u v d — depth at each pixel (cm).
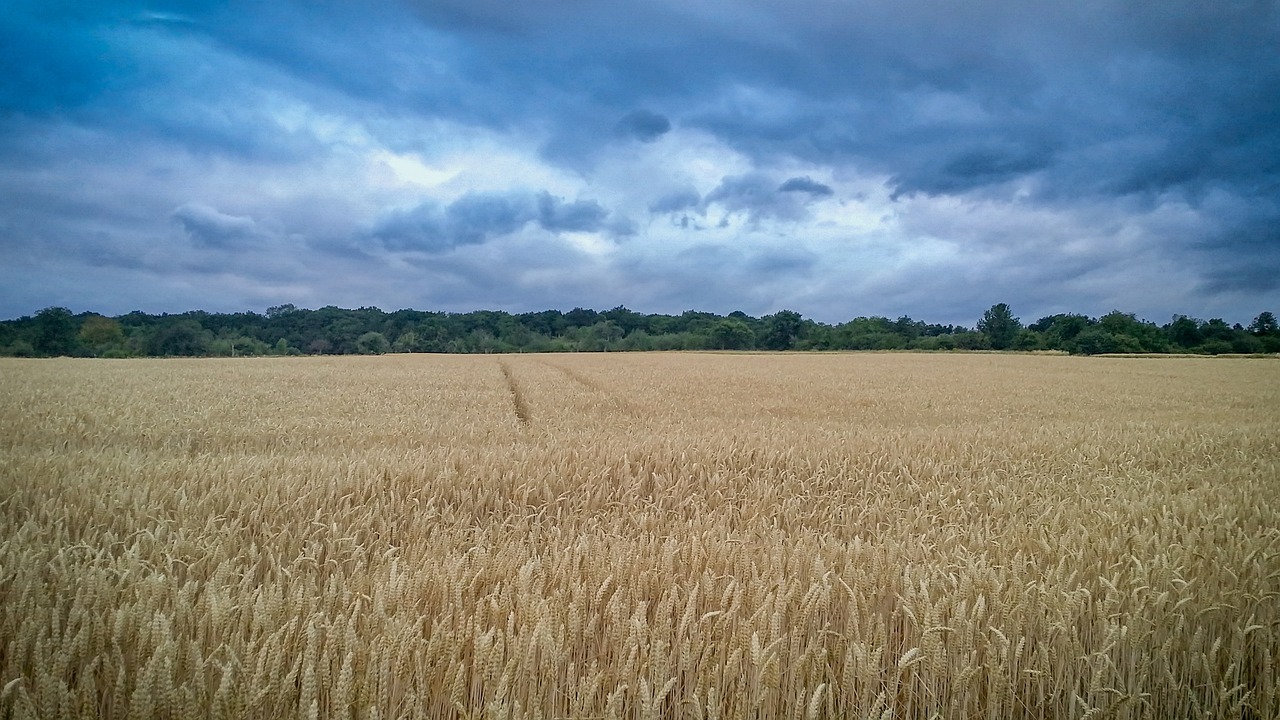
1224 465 1038
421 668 287
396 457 883
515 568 401
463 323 11544
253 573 423
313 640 280
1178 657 361
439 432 1327
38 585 345
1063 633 335
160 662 265
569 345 10825
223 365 4019
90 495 619
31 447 1116
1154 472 998
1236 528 585
